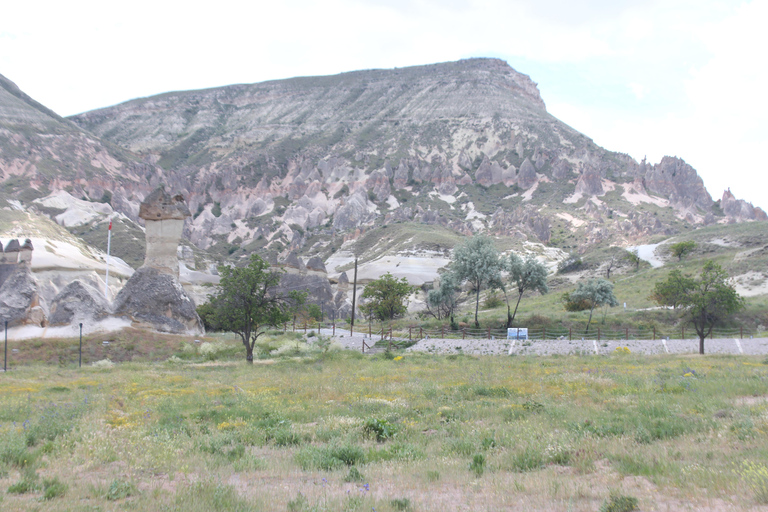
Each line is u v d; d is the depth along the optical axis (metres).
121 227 199.88
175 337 52.41
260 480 9.30
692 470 8.50
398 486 8.74
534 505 7.48
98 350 46.88
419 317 71.94
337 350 41.62
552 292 90.12
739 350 36.53
